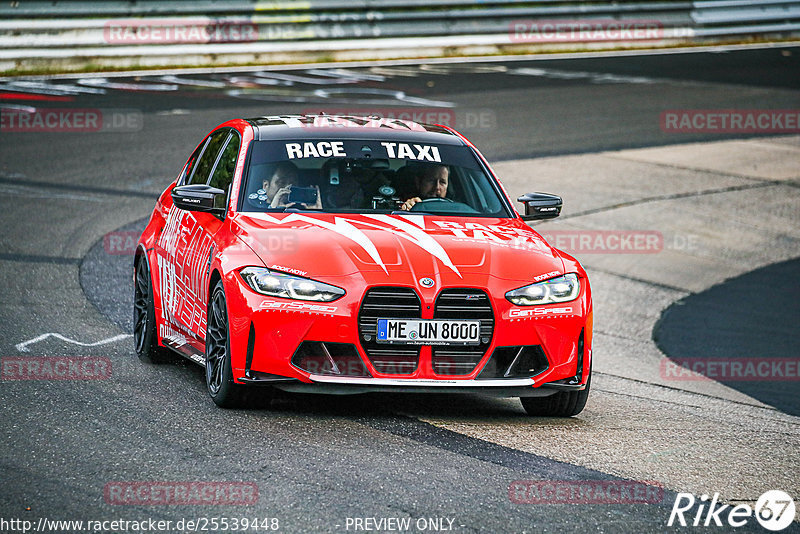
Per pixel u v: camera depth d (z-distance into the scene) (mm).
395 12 99000
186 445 18625
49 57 81312
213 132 28000
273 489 16500
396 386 20141
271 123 26188
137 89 76500
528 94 83562
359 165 24484
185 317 24000
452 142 26234
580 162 63000
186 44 88062
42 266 36031
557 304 21156
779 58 108688
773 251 50938
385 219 22812
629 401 26188
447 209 23906
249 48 91375
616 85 89625
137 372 24391
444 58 101562
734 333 38688
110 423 19828
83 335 28047
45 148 57375
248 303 20375
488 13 104188
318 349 20297
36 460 17500
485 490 16969
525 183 56938
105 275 35656
